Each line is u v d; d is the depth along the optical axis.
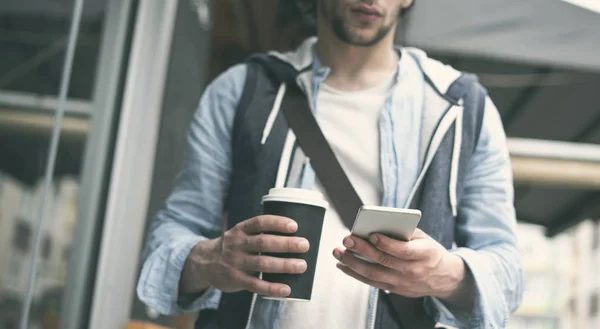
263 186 1.27
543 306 2.96
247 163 1.29
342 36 1.31
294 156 1.28
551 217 3.10
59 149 2.14
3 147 2.06
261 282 1.02
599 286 2.97
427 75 1.35
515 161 2.83
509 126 2.84
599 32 2.45
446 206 1.24
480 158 1.32
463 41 2.45
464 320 1.19
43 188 2.08
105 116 2.31
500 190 1.31
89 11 2.28
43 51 2.18
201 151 1.35
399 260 1.02
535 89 2.81
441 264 1.08
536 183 2.90
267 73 1.38
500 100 2.84
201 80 3.16
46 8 2.20
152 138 2.49
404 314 1.20
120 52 2.37
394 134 1.29
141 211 2.42
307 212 1.02
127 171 2.36
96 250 2.23
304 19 1.69
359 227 0.99
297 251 1.00
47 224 2.08
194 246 1.22
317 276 1.21
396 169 1.26
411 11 1.58
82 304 2.17
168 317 2.54
